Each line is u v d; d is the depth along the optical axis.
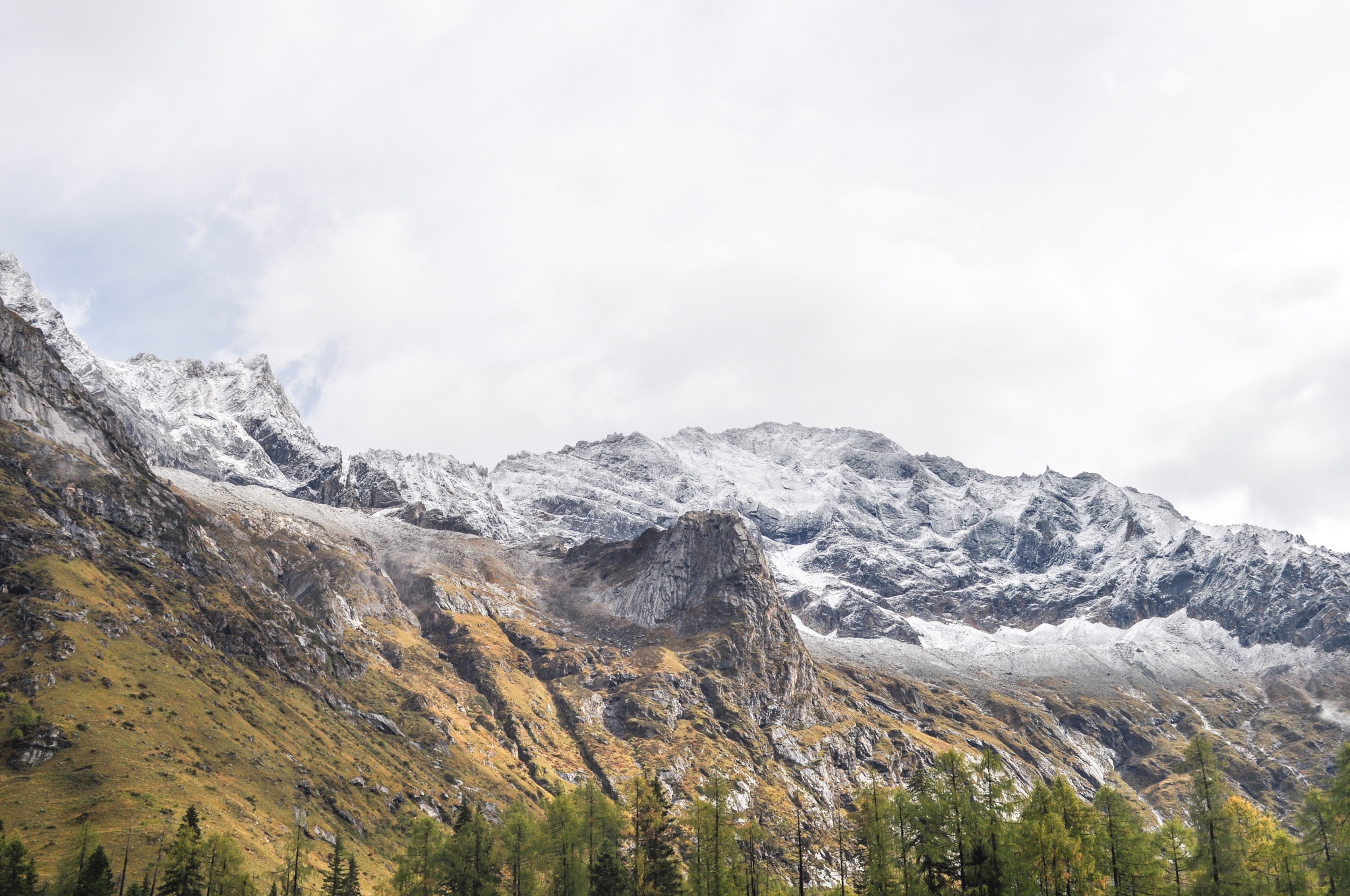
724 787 148.12
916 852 121.50
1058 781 121.88
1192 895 117.81
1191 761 124.19
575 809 156.25
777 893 146.88
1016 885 113.69
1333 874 113.19
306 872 184.50
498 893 154.50
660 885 147.50
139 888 147.50
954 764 124.62
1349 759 114.75
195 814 165.88
